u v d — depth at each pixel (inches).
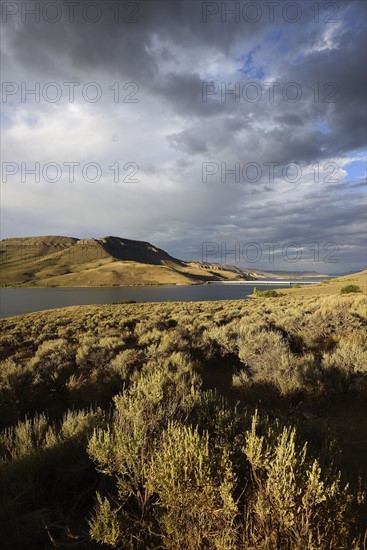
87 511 103.3
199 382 264.5
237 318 798.5
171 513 83.2
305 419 186.2
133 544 84.0
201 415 147.1
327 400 219.9
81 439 144.9
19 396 257.9
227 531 77.0
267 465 89.4
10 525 91.0
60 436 153.6
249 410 209.5
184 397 167.0
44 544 89.5
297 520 79.2
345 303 722.8
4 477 113.7
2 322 1134.4
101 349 454.3
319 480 89.1
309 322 483.5
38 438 158.9
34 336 750.5
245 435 113.0
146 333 618.2
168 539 80.1
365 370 237.8
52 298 4421.8
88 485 116.2
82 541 84.9
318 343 415.8
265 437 105.9
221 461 91.4
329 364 259.0
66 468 120.8
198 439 93.9
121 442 108.2
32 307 3100.4
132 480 96.6
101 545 85.0
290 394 228.7
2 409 231.5
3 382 276.8
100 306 1776.6
